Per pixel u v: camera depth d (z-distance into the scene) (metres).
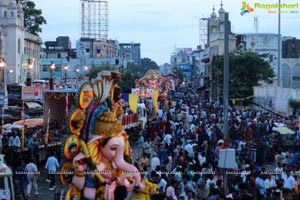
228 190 18.34
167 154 26.41
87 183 14.42
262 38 97.69
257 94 48.56
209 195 17.19
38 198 22.73
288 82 93.50
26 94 41.69
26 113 40.50
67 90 36.12
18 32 83.44
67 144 14.30
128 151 15.45
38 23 105.38
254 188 18.61
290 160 25.23
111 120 14.52
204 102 72.12
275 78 85.25
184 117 45.34
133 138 40.44
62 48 149.38
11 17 82.38
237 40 101.06
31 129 33.47
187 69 174.12
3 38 81.44
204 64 122.56
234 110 52.88
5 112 39.06
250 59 69.00
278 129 32.25
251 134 32.50
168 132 34.62
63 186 14.55
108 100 15.19
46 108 35.84
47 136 30.55
